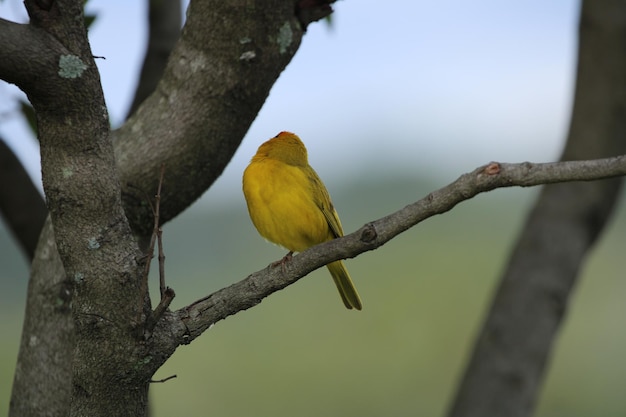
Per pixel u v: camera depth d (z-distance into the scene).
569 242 10.81
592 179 6.32
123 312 6.86
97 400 7.13
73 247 6.80
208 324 7.21
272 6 8.55
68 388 8.58
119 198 6.87
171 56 8.93
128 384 7.11
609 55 11.03
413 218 6.70
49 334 8.63
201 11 8.61
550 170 6.34
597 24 11.06
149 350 6.96
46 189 6.74
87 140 6.62
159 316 6.60
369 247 6.84
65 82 6.40
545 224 10.93
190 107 8.78
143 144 8.81
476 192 6.49
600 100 11.08
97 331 6.87
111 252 6.81
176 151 8.81
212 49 8.67
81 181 6.66
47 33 6.38
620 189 11.07
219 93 8.74
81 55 6.46
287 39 8.77
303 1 8.86
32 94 6.43
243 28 8.55
